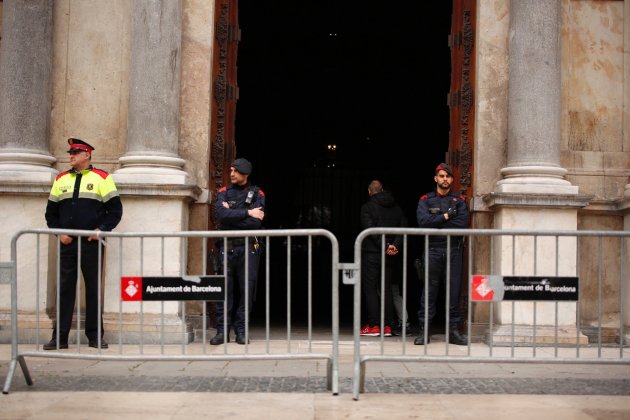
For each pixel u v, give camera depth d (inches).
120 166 359.9
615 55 378.3
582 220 371.2
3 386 233.1
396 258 414.6
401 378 253.3
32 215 347.9
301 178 911.7
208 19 369.4
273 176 908.0
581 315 365.4
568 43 378.3
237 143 890.1
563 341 341.1
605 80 377.7
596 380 251.9
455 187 381.4
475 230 229.5
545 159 352.5
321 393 225.6
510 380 250.7
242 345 338.0
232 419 190.4
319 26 788.0
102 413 196.1
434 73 850.1
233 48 390.0
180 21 362.9
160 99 353.7
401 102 892.6
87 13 372.5
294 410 201.2
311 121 906.7
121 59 370.9
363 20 775.1
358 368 221.9
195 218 362.3
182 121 366.0
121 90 370.6
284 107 898.7
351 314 575.5
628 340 354.9
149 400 213.0
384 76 866.1
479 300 230.2
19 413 195.8
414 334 399.9
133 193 340.2
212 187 373.4
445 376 258.4
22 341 342.3
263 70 861.8
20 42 358.0
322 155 912.3
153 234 232.7
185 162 360.2
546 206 343.9
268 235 231.6
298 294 785.6
